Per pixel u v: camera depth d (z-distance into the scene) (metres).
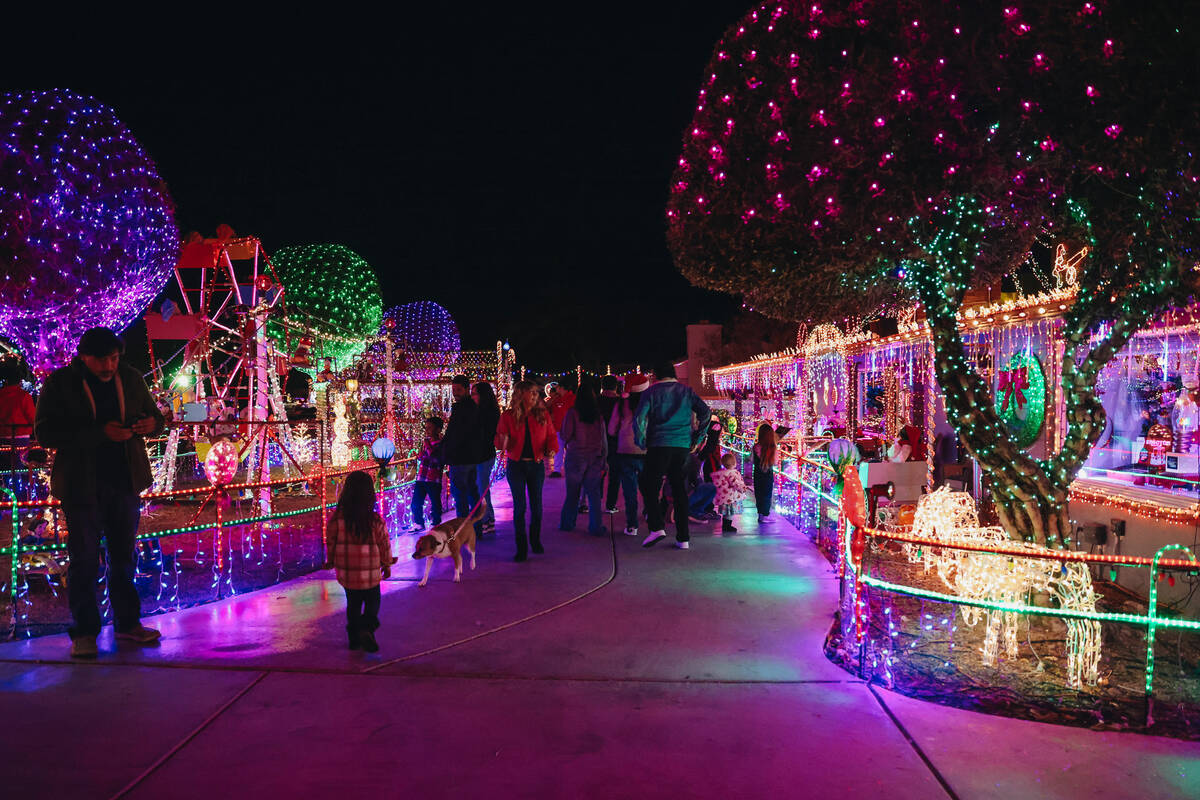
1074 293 7.86
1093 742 4.00
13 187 7.41
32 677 4.73
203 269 13.07
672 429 8.77
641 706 4.36
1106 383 8.90
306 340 16.94
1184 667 5.30
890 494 9.38
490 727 4.07
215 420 11.91
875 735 4.03
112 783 3.47
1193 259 5.04
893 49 5.04
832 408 21.25
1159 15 4.45
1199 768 3.72
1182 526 6.55
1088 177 5.38
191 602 6.73
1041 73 4.80
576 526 10.37
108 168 8.07
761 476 10.90
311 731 4.01
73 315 8.20
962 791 3.47
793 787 3.50
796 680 4.79
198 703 4.35
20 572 6.93
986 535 6.89
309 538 10.12
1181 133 4.45
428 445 9.99
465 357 22.11
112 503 5.28
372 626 5.29
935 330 6.22
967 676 5.03
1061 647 5.66
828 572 7.64
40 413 5.01
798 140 5.20
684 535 8.80
